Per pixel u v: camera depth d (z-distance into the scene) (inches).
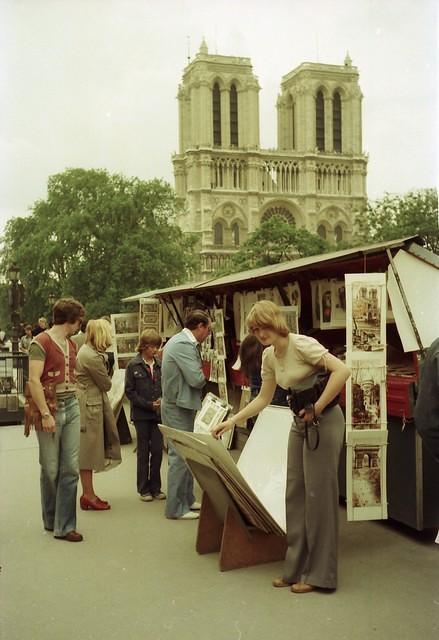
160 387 279.7
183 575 189.9
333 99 4148.6
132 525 239.9
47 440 223.5
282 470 212.4
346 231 4111.7
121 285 1450.5
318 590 176.1
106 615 164.6
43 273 1369.3
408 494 216.8
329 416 174.6
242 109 4015.8
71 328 223.6
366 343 200.8
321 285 278.8
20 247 1358.3
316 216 4055.1
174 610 166.7
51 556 207.2
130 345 487.8
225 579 186.2
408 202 1321.4
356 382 201.0
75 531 225.6
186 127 4109.3
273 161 4055.1
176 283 1692.9
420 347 216.7
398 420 220.7
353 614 161.5
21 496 281.4
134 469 335.9
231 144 4037.9
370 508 202.5
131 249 1457.9
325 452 173.3
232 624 157.9
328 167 4106.8
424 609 163.5
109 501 275.6
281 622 158.4
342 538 219.3
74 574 191.9
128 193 1512.1
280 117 4298.7
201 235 3843.5
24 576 190.9
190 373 239.3
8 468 335.0
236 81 4005.9
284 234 2206.0
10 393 521.3
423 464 213.2
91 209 1439.5
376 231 1702.8
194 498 256.4
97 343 262.2
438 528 215.0
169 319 495.5
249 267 2213.3
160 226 1638.8
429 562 196.2
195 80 3946.9
